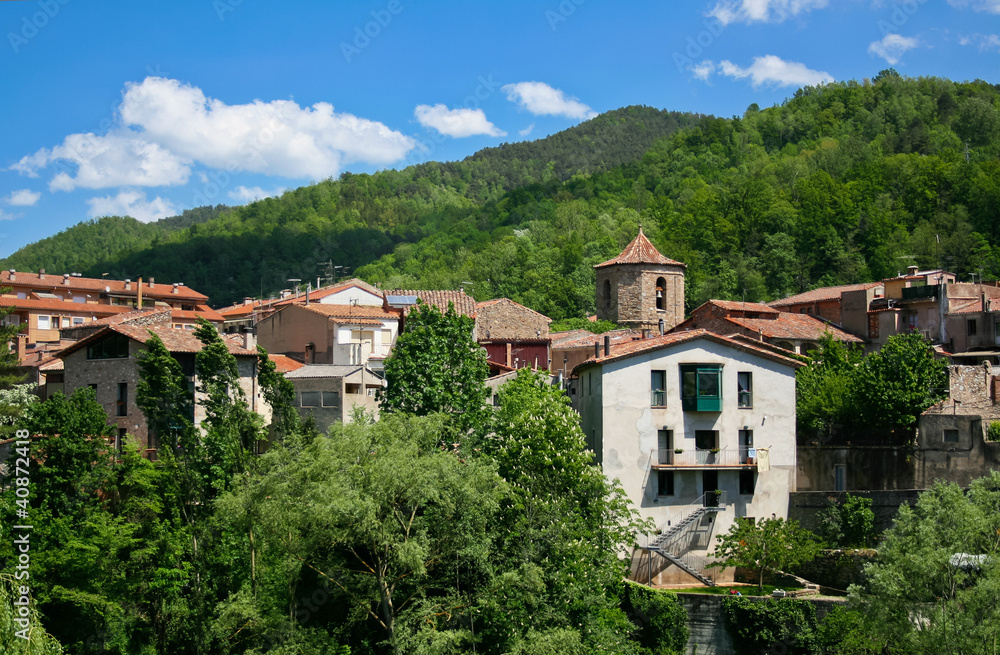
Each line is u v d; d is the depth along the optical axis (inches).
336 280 6658.5
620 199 7755.9
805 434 2255.2
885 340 3292.3
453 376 1939.0
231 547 1726.1
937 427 2186.3
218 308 6323.8
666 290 3511.3
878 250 5000.0
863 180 5826.8
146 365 1818.4
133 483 1774.1
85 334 3014.3
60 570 1679.4
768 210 5649.6
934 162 5654.5
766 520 1956.2
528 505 1668.3
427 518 1519.4
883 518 1982.0
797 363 2123.5
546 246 6422.2
